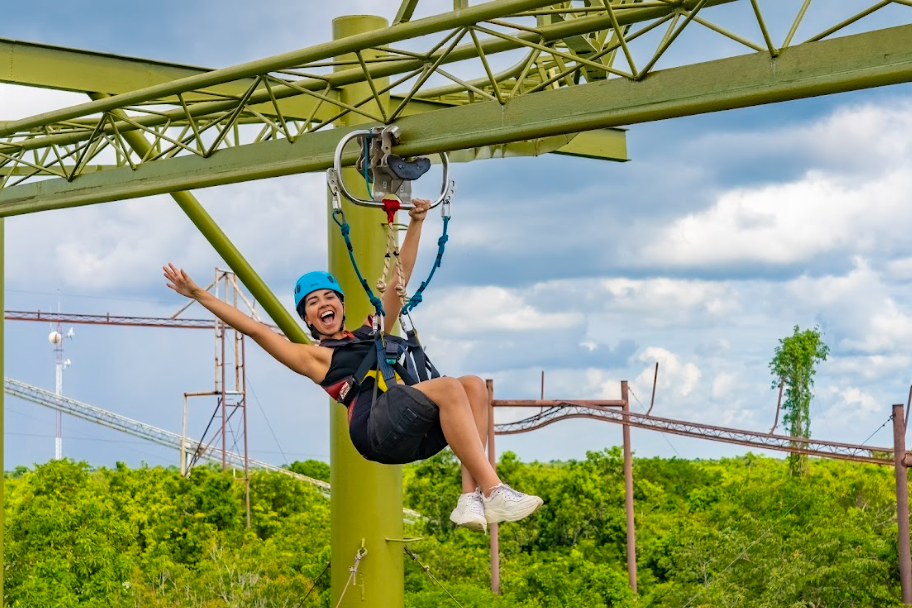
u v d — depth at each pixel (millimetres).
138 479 51625
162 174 12594
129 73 15484
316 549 38656
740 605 33281
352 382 6551
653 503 56375
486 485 6172
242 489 52594
